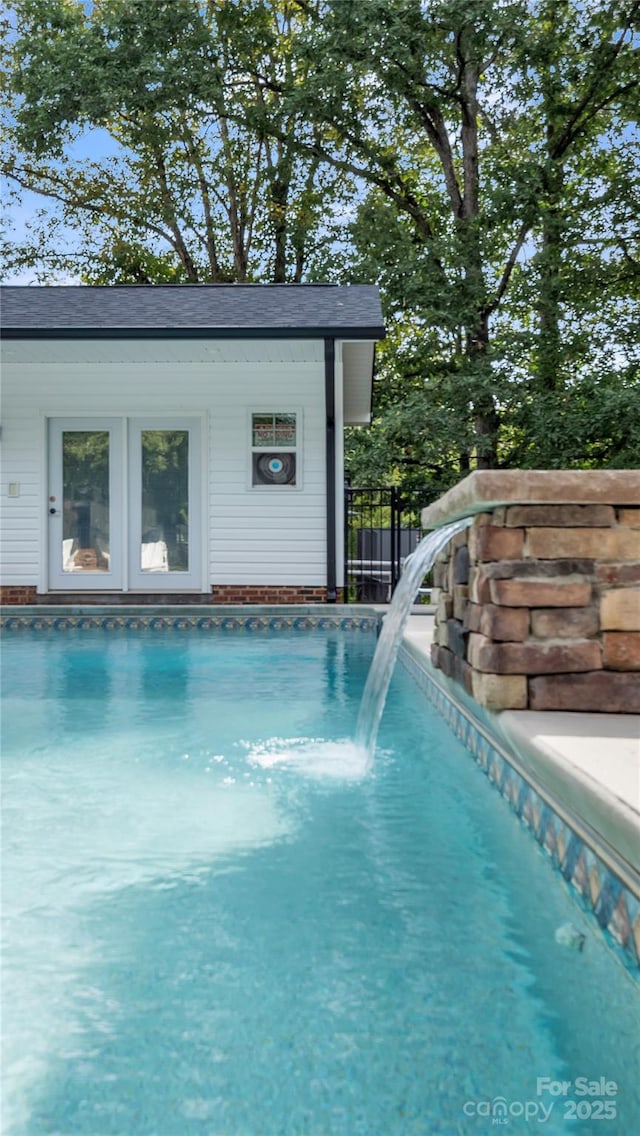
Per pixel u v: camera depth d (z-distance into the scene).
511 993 1.57
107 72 19.20
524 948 1.77
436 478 19.02
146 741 3.89
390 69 18.19
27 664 6.69
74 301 11.17
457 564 3.83
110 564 11.02
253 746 3.79
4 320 9.64
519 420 16.31
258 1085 1.28
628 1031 1.44
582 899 1.81
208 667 6.53
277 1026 1.45
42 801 2.91
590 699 2.78
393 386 19.55
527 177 16.77
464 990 1.58
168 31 19.72
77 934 1.85
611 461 15.83
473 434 16.11
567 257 17.62
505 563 2.85
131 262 23.44
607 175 19.70
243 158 23.09
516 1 17.30
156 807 2.84
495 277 19.34
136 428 10.96
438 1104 1.24
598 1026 1.45
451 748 3.72
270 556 10.91
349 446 17.94
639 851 1.41
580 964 1.69
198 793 3.00
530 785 2.39
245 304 10.80
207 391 10.88
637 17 17.39
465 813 2.77
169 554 11.03
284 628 9.42
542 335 17.28
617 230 18.41
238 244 23.80
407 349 19.78
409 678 5.86
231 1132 1.17
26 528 10.91
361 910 1.97
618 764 1.93
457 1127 1.18
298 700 5.05
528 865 2.28
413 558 4.29
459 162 21.41
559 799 2.08
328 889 2.11
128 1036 1.43
